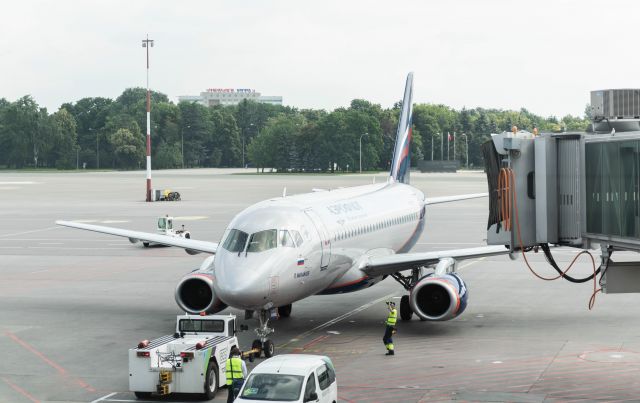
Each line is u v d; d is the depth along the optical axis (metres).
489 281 54.66
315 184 194.25
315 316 43.22
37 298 49.03
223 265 33.31
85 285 53.91
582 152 26.80
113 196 152.88
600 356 33.94
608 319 41.59
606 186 26.09
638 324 40.28
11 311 44.97
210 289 37.75
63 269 61.44
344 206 41.59
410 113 59.12
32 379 31.47
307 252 34.91
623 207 25.45
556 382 30.20
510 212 26.83
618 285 27.30
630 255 66.31
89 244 78.00
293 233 34.72
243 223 34.88
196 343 30.06
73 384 30.80
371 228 42.62
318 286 36.75
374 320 42.12
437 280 37.16
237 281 32.22
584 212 26.89
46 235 85.88
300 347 36.03
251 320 41.94
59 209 119.75
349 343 36.81
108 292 51.12
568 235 27.19
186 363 28.59
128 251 72.75
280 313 42.97
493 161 27.30
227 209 118.69
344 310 44.94
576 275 56.91
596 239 26.61
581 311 43.88
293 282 34.03
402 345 36.28
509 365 32.62
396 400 28.12
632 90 26.95
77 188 184.25
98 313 44.41
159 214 109.50
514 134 26.75
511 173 26.83
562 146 27.11
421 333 38.72
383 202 47.38
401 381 30.47
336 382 29.09
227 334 31.92
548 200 27.09
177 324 32.28
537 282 54.16
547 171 27.03
